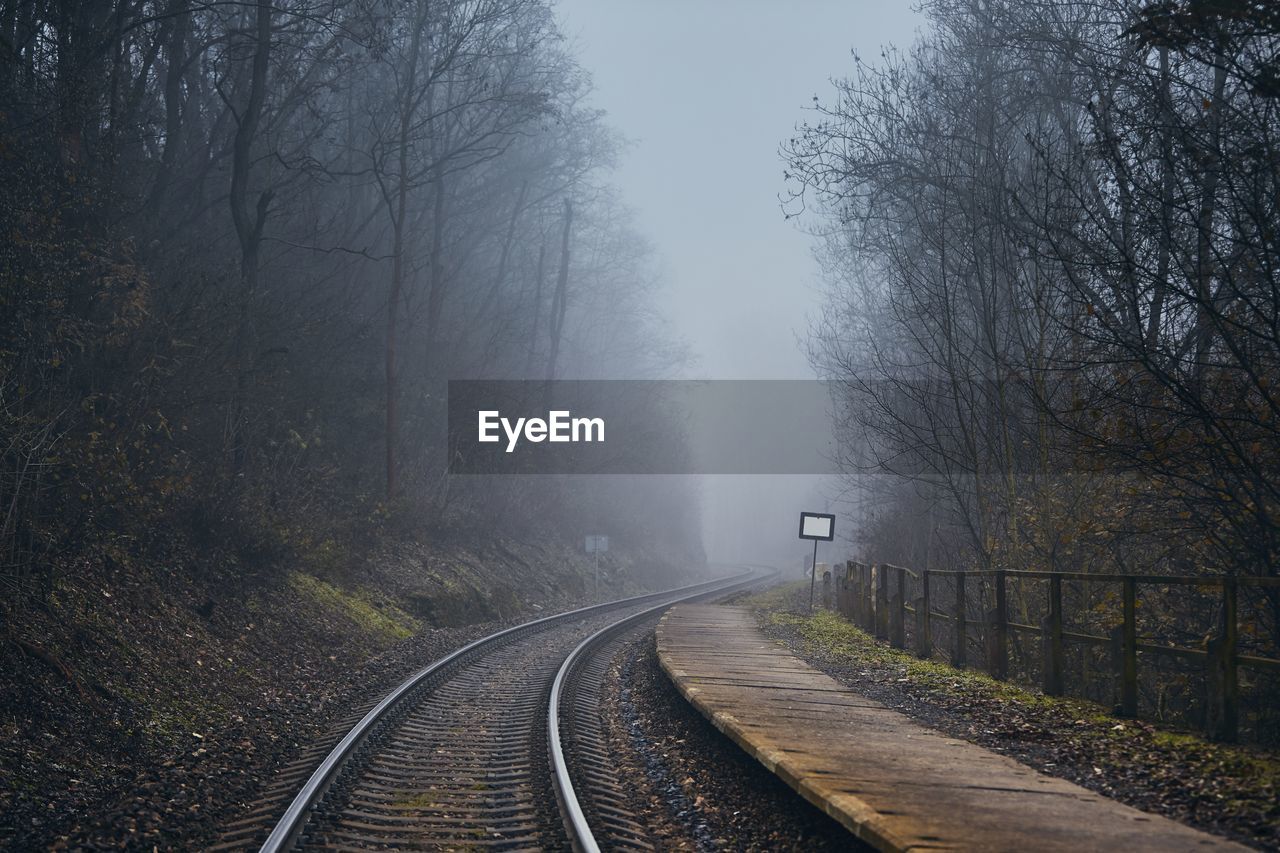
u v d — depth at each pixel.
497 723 13.30
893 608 19.08
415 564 27.77
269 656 15.92
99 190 16.58
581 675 17.92
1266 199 10.60
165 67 27.23
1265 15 10.01
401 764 10.77
